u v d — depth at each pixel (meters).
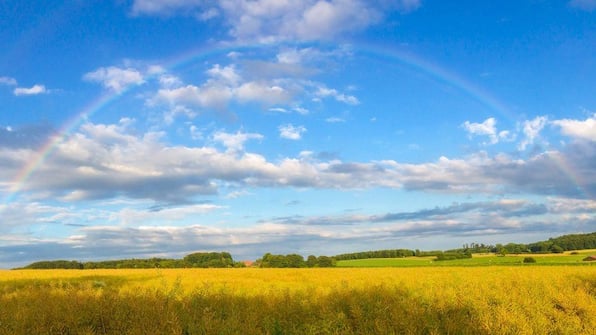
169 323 11.55
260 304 15.07
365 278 29.34
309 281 27.70
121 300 14.34
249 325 11.45
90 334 11.13
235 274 37.34
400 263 87.56
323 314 13.10
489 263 74.69
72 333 11.52
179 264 86.81
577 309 16.45
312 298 16.39
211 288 19.70
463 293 18.19
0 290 21.16
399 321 12.30
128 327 11.73
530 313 14.97
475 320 13.49
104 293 15.37
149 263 85.38
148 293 16.16
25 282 27.39
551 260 75.19
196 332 11.45
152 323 11.52
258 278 31.61
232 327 11.32
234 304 14.98
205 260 88.31
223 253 89.25
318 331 11.81
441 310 14.91
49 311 12.53
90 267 82.81
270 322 12.43
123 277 33.66
